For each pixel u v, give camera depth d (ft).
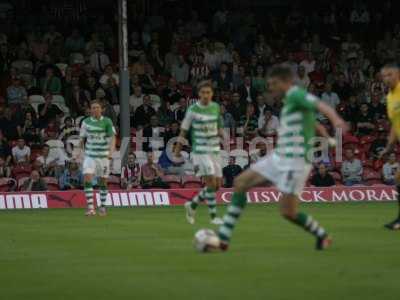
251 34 304.30
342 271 97.50
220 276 94.94
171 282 91.71
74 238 139.54
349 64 294.66
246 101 270.87
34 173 231.50
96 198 225.56
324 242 114.62
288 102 105.50
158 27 301.63
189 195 232.73
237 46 300.81
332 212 197.47
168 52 287.89
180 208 216.74
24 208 221.66
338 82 284.41
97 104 192.95
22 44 276.41
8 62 275.59
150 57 286.87
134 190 229.25
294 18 314.14
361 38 318.65
